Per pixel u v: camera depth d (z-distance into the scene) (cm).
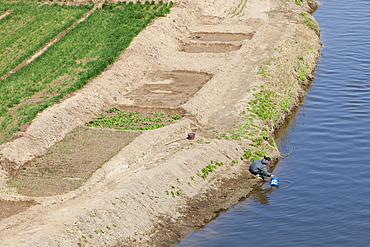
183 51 6125
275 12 7300
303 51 6262
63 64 5519
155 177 3691
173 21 6512
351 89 5609
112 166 3869
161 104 4878
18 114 4509
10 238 3014
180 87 5244
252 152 4309
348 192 3891
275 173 4191
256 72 5528
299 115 5109
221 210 3728
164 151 4141
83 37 6084
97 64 5425
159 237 3356
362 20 7625
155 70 5638
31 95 4894
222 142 4328
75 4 7019
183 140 4347
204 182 3894
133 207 3431
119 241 3216
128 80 5338
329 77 5909
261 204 3800
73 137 4316
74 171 3825
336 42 6869
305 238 3406
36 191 3591
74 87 4969
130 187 3531
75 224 3156
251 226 3553
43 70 5391
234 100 5031
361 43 6800
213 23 6856
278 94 5250
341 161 4312
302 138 4706
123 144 4172
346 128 4841
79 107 4675
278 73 5569
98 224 3228
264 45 6225
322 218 3612
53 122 4366
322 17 7800
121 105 4906
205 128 4591
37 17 6631
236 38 6419
